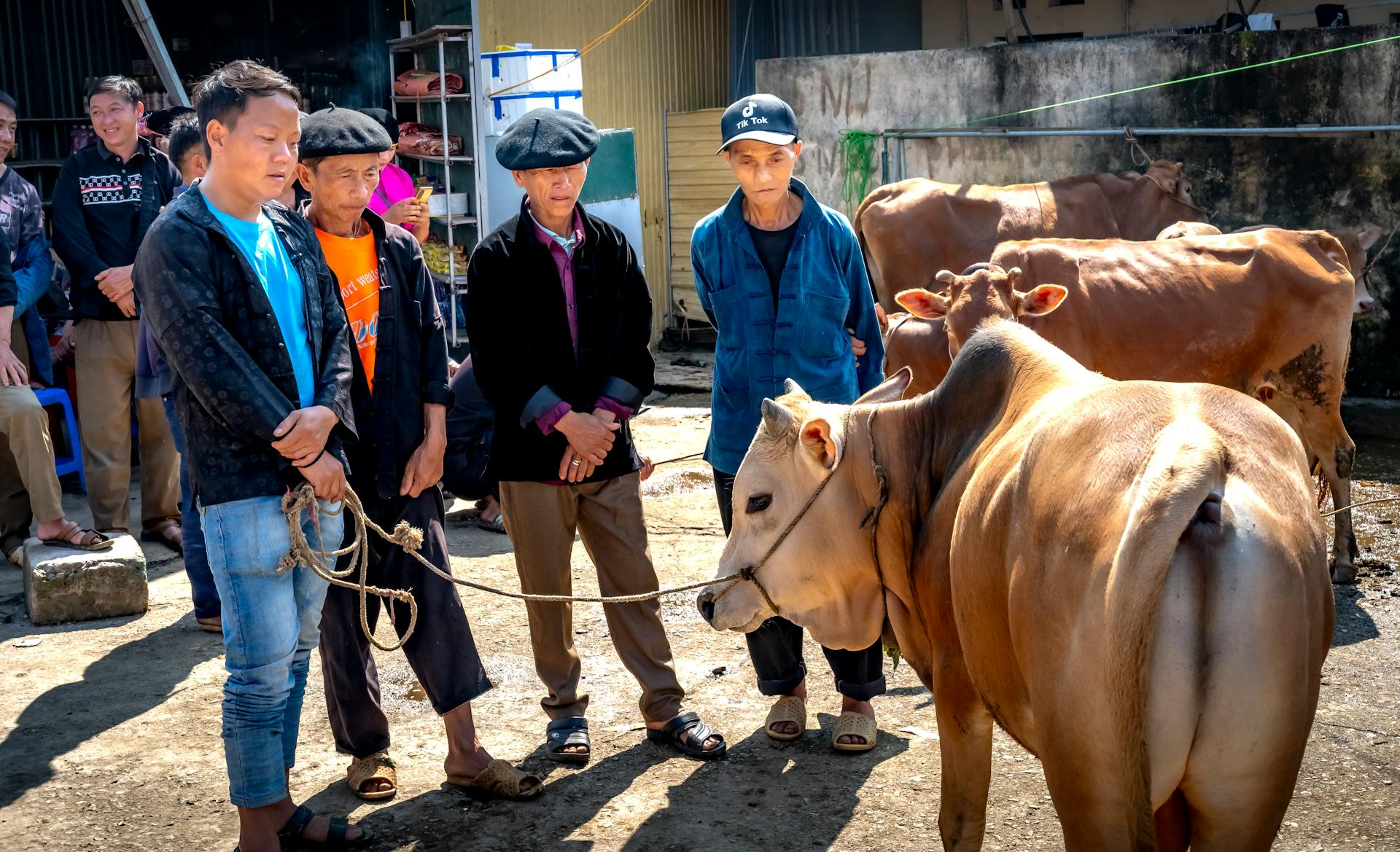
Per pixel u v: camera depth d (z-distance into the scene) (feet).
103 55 35.47
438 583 12.51
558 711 13.73
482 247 12.92
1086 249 21.21
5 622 18.10
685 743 13.56
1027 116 35.19
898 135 36.83
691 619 17.72
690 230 42.63
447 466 20.70
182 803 12.78
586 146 12.68
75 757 13.82
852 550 10.73
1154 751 6.76
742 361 13.92
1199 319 20.59
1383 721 14.01
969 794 10.03
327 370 10.85
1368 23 36.24
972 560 8.66
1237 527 6.82
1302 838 11.61
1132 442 7.41
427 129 35.47
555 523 13.23
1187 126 33.04
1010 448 8.72
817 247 13.66
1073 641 7.22
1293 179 32.07
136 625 17.90
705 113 41.37
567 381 13.09
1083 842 7.43
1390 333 31.91
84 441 20.71
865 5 43.78
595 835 11.99
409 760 13.69
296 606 11.21
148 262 10.11
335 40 37.83
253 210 10.50
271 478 10.42
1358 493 23.85
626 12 41.55
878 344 14.49
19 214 20.66
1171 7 39.01
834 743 13.55
